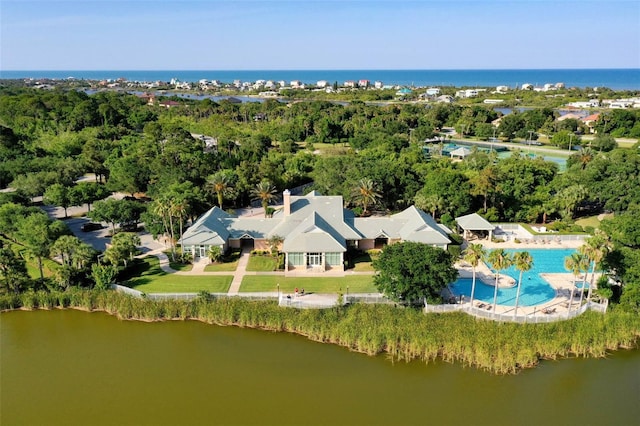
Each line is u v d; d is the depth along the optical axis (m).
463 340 50.69
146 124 173.38
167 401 43.88
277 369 48.59
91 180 119.31
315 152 149.75
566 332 51.97
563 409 42.84
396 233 74.19
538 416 41.97
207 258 71.56
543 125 185.12
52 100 199.50
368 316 54.66
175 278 64.88
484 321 53.38
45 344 53.47
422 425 40.78
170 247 76.31
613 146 145.50
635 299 53.97
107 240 78.88
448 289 61.44
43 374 48.00
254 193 96.50
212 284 62.97
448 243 71.00
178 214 73.00
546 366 49.09
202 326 56.72
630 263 54.72
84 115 174.25
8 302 60.00
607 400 44.12
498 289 61.69
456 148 160.00
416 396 44.59
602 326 52.69
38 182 96.75
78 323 57.78
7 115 178.50
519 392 45.28
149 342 53.66
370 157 112.50
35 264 69.06
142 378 47.31
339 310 55.91
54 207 98.19
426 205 83.38
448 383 46.50
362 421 41.22
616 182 88.56
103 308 60.34
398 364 49.44
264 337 54.44
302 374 47.75
